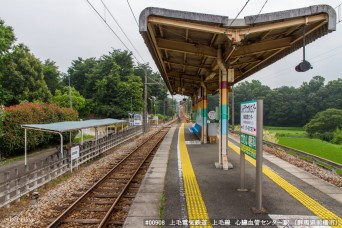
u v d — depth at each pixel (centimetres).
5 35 2886
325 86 8812
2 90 3256
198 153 1619
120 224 664
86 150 1509
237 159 1408
